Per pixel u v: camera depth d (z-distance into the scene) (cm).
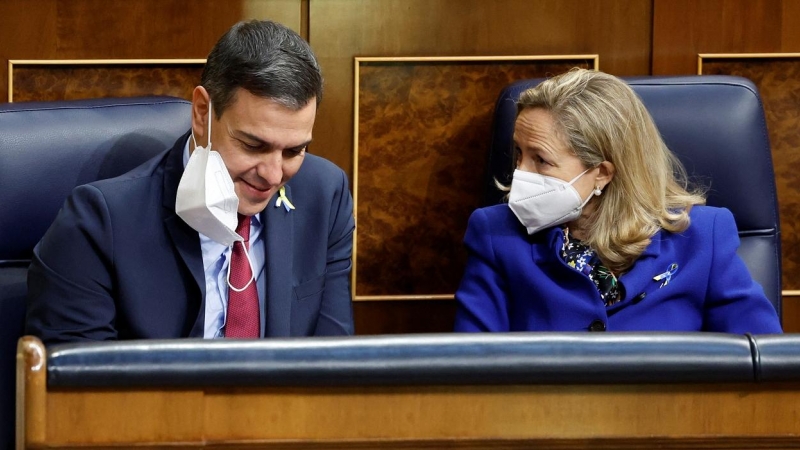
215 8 707
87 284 489
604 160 557
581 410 277
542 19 725
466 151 734
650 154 571
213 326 520
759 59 743
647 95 624
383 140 730
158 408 265
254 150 475
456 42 722
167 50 706
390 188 736
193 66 711
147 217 501
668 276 572
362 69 721
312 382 266
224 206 475
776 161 754
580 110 552
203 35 707
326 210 556
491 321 578
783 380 279
